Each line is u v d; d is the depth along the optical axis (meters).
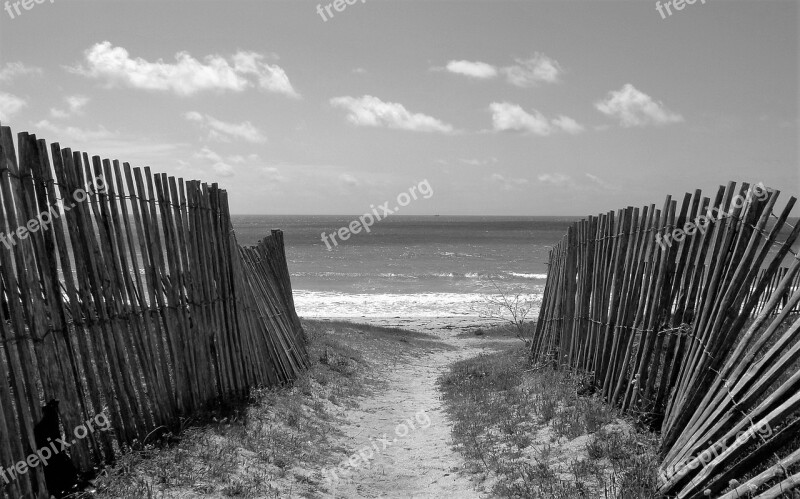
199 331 8.12
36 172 5.37
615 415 7.15
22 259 5.06
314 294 50.66
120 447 6.16
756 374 4.53
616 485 5.46
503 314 37.62
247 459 6.93
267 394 9.86
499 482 6.52
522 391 10.42
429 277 64.69
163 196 7.44
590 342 9.02
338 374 14.49
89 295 5.92
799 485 3.64
